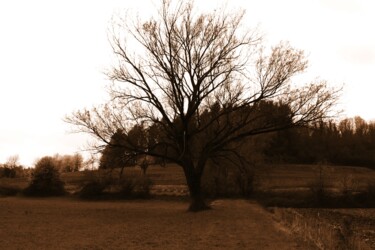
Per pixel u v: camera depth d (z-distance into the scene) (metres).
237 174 68.62
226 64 40.41
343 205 62.53
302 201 63.72
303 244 20.08
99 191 72.38
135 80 40.09
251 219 33.47
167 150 43.91
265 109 41.16
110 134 39.84
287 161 114.88
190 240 21.48
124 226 28.48
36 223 30.38
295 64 39.38
